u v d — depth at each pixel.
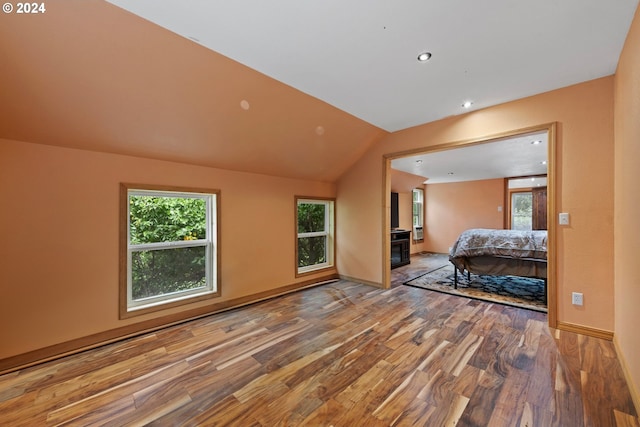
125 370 2.03
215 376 1.95
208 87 2.32
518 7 1.60
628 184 1.88
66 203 2.31
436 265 6.18
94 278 2.45
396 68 2.29
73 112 2.09
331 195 4.76
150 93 2.18
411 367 2.03
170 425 1.51
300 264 4.42
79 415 1.59
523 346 2.33
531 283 4.45
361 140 3.95
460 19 1.71
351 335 2.57
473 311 3.17
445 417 1.54
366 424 1.50
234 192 3.44
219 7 1.59
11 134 2.06
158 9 1.61
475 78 2.45
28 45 1.64
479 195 7.57
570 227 2.59
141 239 2.82
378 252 4.21
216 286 3.26
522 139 3.78
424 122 3.58
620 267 2.15
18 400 1.72
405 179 6.87
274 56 2.11
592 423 1.47
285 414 1.58
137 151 2.63
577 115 2.55
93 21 1.64
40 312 2.20
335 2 1.56
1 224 2.06
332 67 2.27
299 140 3.42
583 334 2.53
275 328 2.74
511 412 1.56
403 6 1.59
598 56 2.12
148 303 2.83
